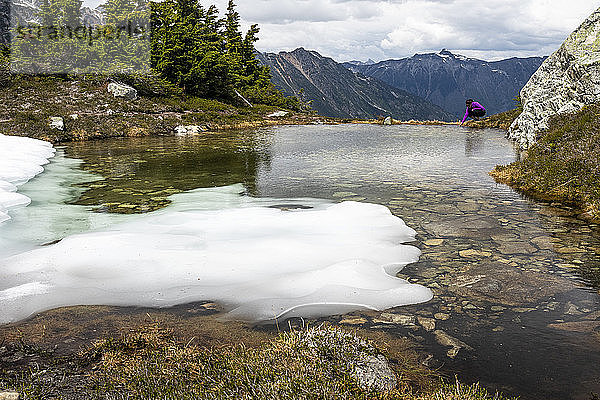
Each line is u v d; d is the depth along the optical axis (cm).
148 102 3200
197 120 2983
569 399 324
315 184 1091
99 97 3025
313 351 334
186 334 417
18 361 370
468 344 398
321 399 283
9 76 3145
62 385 330
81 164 1400
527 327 427
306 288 505
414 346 395
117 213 815
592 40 1384
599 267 570
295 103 5928
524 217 796
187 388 303
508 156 1589
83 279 531
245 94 5009
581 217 796
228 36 5581
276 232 696
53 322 440
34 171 1226
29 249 636
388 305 471
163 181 1129
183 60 4091
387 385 315
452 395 310
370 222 750
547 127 1464
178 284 520
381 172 1262
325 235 682
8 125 2091
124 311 464
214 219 764
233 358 346
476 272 556
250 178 1173
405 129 2888
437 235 698
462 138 2267
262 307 469
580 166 966
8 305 471
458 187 1050
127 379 325
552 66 1619
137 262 574
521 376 352
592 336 409
